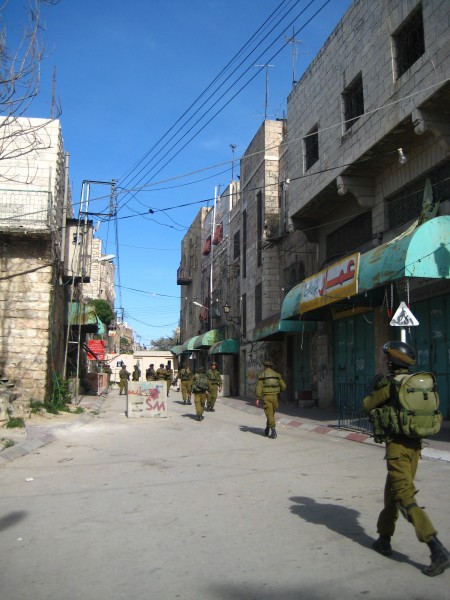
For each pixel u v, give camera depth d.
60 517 5.92
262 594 3.77
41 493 7.09
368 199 16.20
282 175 25.86
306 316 20.08
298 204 19.48
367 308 16.97
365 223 17.16
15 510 6.26
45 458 9.91
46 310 18.19
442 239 11.20
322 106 17.88
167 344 115.62
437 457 9.24
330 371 19.77
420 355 14.40
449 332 13.24
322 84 17.95
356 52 15.66
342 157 16.02
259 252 28.03
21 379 17.83
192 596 3.77
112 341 71.19
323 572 4.14
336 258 19.12
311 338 21.89
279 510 6.00
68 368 26.95
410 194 14.62
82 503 6.52
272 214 26.23
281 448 10.86
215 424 15.77
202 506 6.25
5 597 3.87
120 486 7.44
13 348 17.92
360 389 15.85
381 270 11.93
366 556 4.47
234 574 4.16
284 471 8.37
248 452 10.38
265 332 23.11
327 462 9.14
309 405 20.78
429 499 6.30
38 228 17.58
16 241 18.20
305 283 17.28
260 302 27.59
